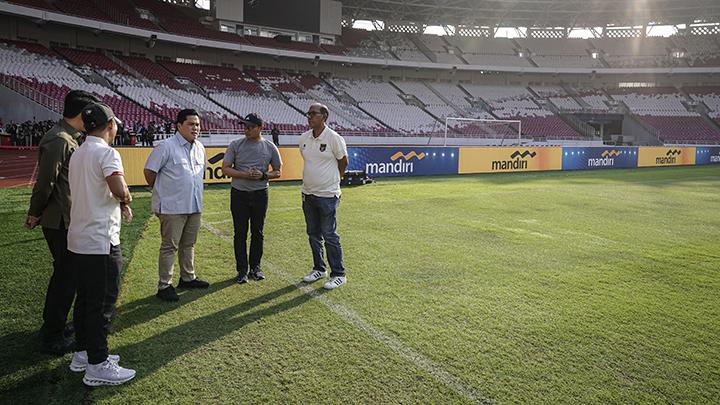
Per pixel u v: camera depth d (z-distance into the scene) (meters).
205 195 13.04
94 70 32.94
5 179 14.78
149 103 32.62
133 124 28.59
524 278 6.05
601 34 57.12
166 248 5.09
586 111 50.88
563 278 6.09
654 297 5.44
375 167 19.55
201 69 40.62
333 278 5.65
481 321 4.67
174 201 5.02
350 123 40.88
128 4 38.53
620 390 3.50
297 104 41.03
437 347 4.11
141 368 3.71
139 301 5.05
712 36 53.75
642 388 3.54
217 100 36.94
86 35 36.31
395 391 3.43
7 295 5.10
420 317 4.74
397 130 42.47
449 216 10.34
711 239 8.45
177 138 5.14
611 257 7.16
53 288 3.91
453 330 4.45
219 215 10.09
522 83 55.62
